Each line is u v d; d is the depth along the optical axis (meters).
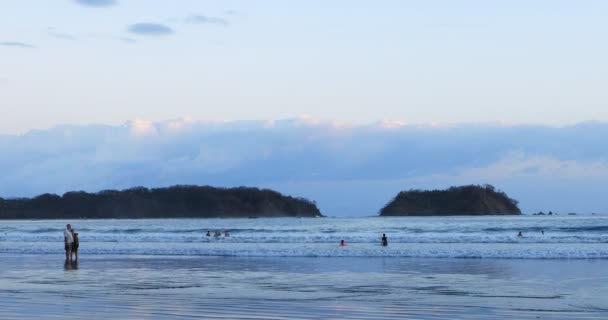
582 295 16.67
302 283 20.06
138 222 181.75
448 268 25.53
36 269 26.06
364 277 21.97
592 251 32.62
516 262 28.55
